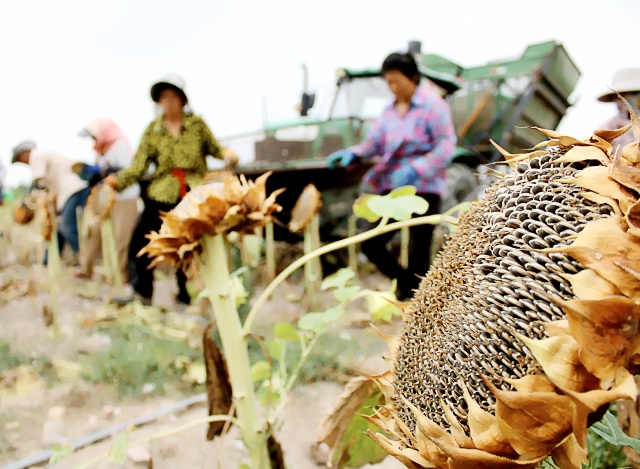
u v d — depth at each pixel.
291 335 1.99
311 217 3.94
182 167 4.77
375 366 3.49
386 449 0.96
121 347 4.14
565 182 0.78
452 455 0.78
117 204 6.31
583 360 0.68
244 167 6.59
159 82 4.50
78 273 7.50
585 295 0.70
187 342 4.30
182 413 3.14
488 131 7.21
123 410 3.23
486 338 0.84
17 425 3.02
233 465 2.49
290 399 3.19
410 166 4.20
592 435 1.43
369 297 1.91
